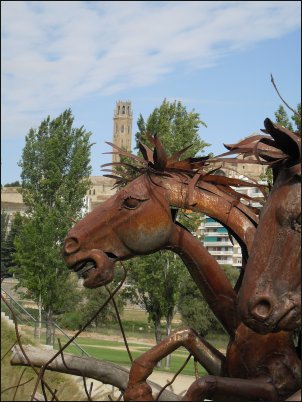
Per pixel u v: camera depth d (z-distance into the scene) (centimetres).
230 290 475
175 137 1758
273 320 372
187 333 466
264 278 379
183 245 479
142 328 2722
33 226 1955
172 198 480
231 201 485
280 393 435
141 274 1786
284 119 1441
